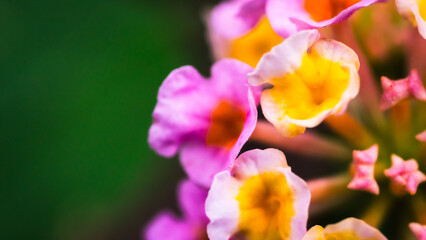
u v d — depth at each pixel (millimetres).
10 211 123
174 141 89
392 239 92
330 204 92
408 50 93
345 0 84
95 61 125
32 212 124
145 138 124
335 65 82
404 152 92
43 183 123
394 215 92
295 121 81
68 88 124
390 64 95
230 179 82
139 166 124
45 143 123
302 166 102
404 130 92
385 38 95
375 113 92
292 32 83
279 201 82
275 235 82
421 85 84
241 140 81
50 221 124
